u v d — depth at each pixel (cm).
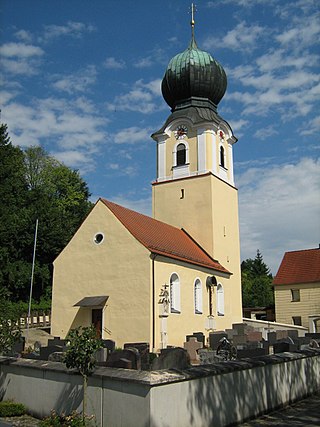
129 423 1079
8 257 5278
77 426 1140
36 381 1391
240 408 1307
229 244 4597
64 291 3512
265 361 1452
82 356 1165
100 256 3416
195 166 4541
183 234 4378
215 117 4753
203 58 4772
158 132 4766
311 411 1462
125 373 1118
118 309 3250
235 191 4862
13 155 5959
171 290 3488
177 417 1095
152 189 4712
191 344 2934
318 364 1830
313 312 5672
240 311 4644
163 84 4888
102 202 3506
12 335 1602
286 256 6206
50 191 7000
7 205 5534
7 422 1290
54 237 5562
